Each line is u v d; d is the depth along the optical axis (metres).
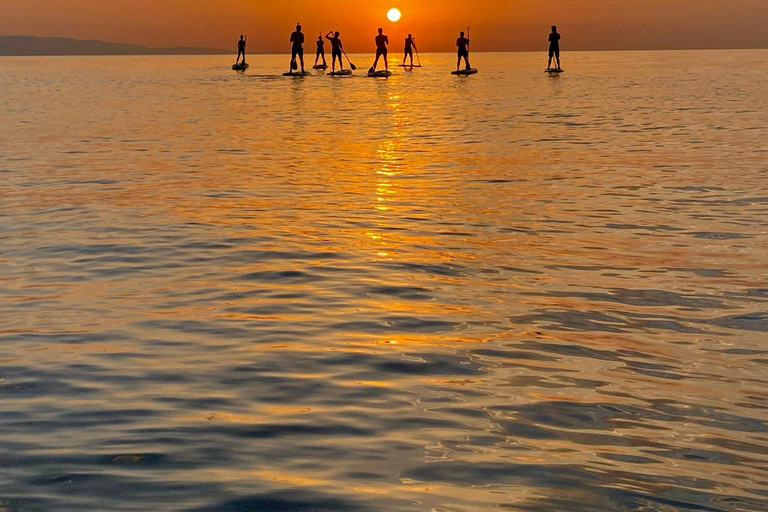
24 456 4.90
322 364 6.46
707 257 9.79
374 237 11.08
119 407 5.63
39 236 11.36
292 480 4.60
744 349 6.83
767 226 11.31
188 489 4.49
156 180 16.20
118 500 4.38
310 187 15.22
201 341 7.02
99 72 82.06
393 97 40.78
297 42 63.00
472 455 4.93
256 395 5.84
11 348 6.89
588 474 4.71
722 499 4.48
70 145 22.14
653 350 6.82
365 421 5.40
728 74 61.56
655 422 5.45
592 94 41.56
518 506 4.34
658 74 63.41
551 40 65.94
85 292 8.64
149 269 9.56
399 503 4.36
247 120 29.08
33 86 54.88
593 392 5.94
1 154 20.33
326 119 29.20
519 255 10.00
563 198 13.68
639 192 14.05
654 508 4.36
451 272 9.27
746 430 5.34
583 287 8.63
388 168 17.52
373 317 7.68
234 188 15.17
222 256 10.12
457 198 13.87
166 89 49.59
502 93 43.12
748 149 19.25
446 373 6.29
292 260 9.88
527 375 6.25
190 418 5.44
